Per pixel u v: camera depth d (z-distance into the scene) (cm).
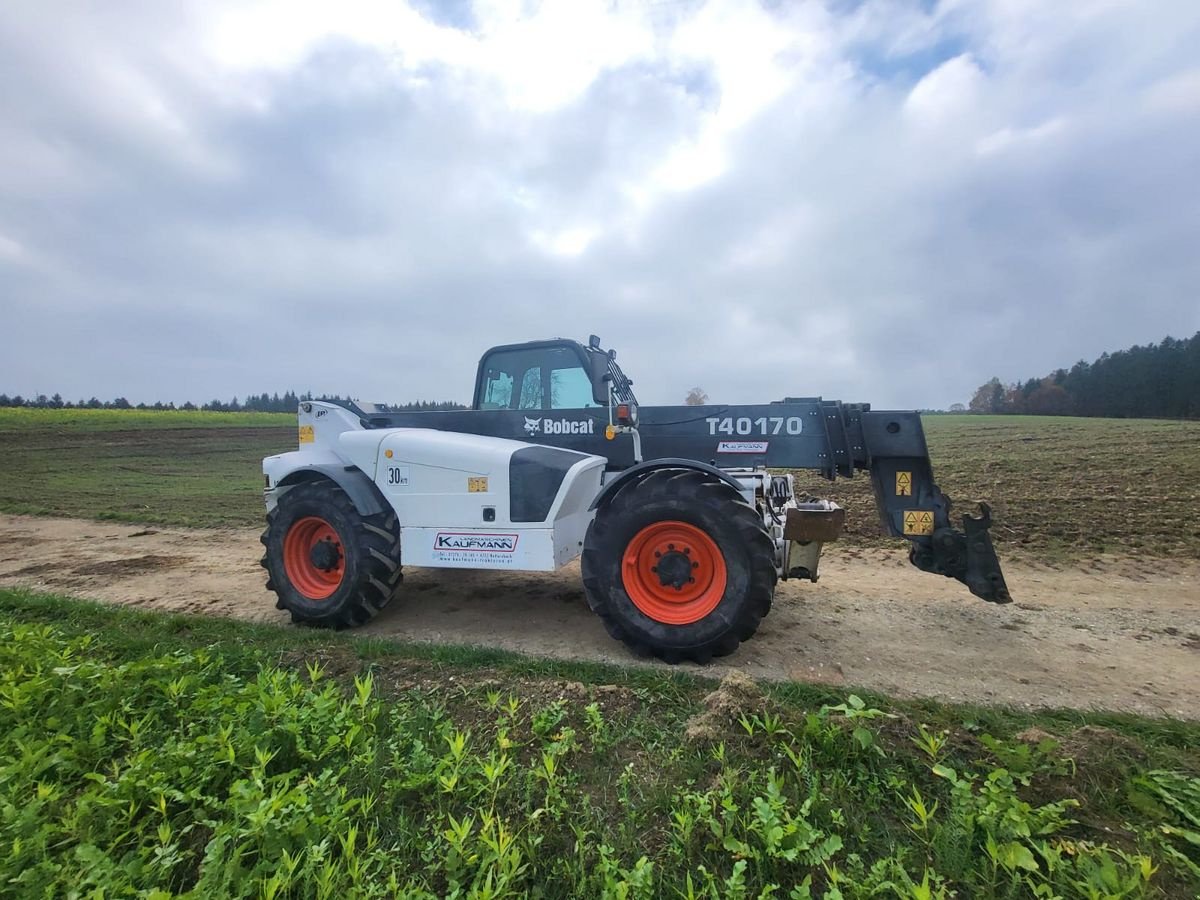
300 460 493
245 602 524
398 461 433
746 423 443
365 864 186
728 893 175
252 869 182
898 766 232
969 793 205
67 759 240
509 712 280
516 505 402
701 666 366
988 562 394
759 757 239
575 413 459
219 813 215
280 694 268
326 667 347
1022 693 328
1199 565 593
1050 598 503
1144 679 347
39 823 201
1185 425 2141
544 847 201
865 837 200
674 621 368
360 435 451
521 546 403
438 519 423
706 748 246
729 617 355
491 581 570
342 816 204
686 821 198
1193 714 305
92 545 774
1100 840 199
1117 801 217
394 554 441
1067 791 218
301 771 236
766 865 188
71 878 179
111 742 259
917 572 594
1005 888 181
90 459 1908
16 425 2922
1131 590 523
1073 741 248
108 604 506
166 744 244
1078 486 1010
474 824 209
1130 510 822
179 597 539
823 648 394
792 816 205
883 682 342
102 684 291
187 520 934
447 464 419
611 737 262
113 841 198
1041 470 1184
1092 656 380
